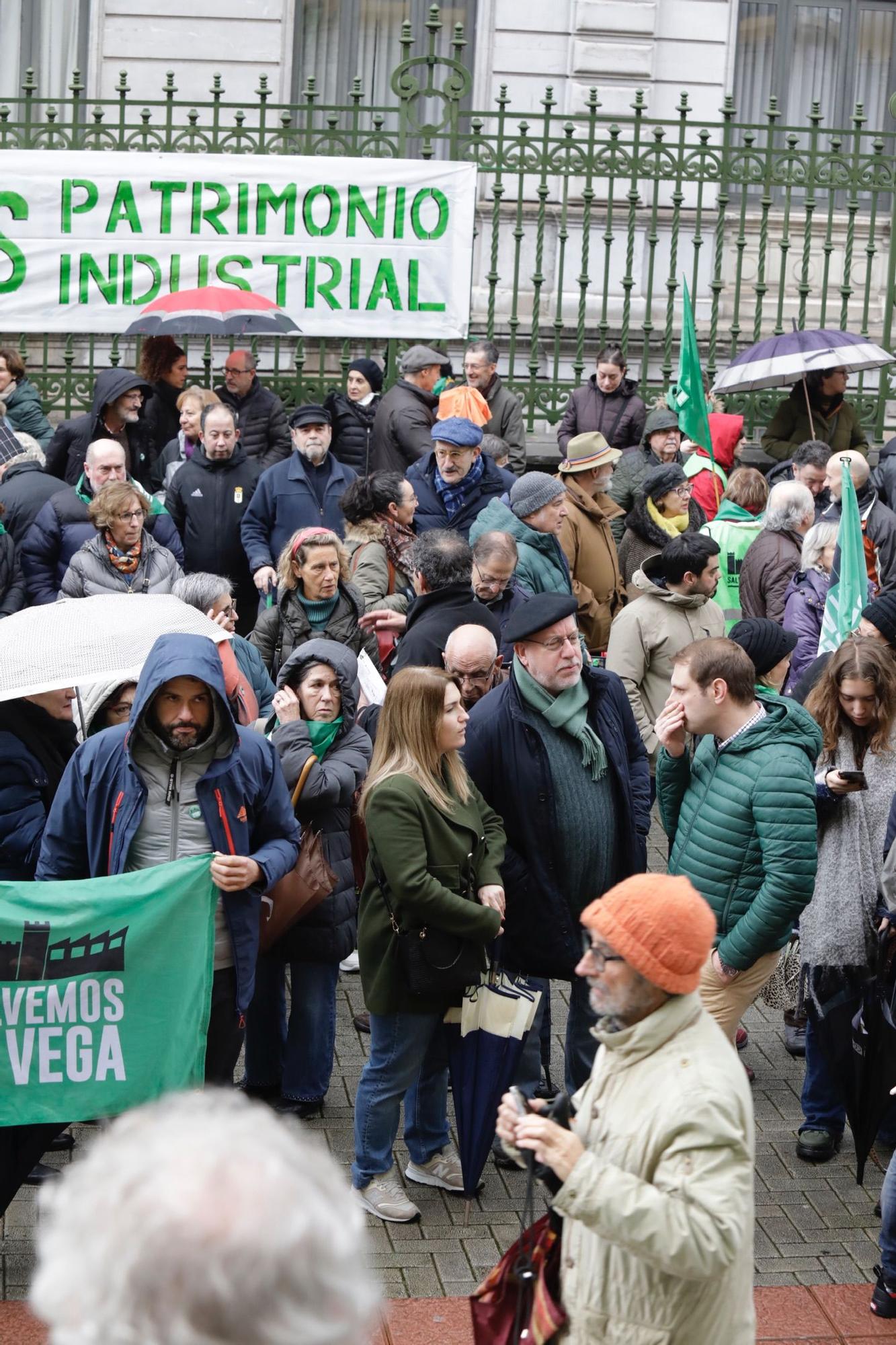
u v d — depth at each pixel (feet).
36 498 26.78
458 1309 14.64
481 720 16.66
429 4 45.01
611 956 9.58
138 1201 4.43
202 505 29.17
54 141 38.27
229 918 14.75
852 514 22.38
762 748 15.72
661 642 21.88
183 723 14.28
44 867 14.97
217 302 32.78
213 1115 4.75
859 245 45.73
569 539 26.76
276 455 33.40
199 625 16.75
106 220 35.68
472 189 36.27
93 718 16.93
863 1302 15.15
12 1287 14.62
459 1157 16.85
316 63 45.03
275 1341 4.32
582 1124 9.78
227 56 43.57
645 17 44.27
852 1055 16.63
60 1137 17.17
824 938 16.70
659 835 27.35
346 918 17.39
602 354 35.58
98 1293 4.34
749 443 39.50
